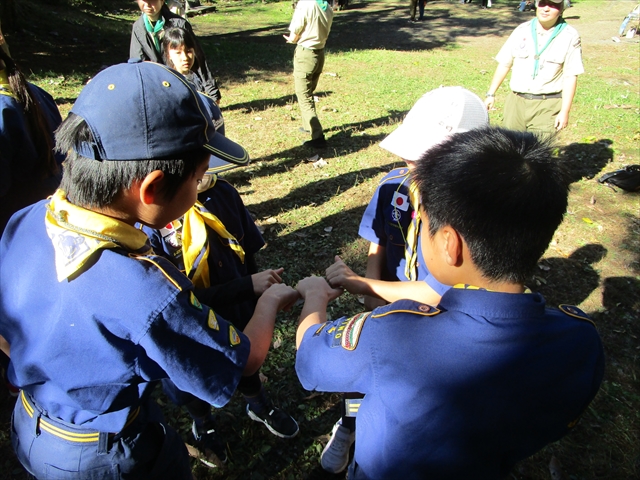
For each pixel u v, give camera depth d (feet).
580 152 19.25
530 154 3.24
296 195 15.70
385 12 63.67
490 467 3.37
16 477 7.44
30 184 7.79
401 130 5.55
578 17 56.70
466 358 3.13
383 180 6.48
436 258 3.51
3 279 3.87
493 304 3.14
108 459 4.27
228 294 5.47
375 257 6.73
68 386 3.70
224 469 7.65
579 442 8.17
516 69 15.60
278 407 8.67
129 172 3.42
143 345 3.53
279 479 7.55
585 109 24.27
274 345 9.94
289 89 27.50
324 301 4.93
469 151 3.30
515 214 3.01
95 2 53.52
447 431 3.23
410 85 28.91
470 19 58.13
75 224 3.51
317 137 19.08
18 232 3.92
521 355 3.10
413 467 3.43
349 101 25.52
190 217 5.64
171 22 13.75
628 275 12.35
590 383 3.27
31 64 29.09
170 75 3.58
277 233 13.71
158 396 8.86
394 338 3.33
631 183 16.19
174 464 4.97
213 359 3.79
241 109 23.71
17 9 35.73
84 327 3.51
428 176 3.42
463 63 35.86
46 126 7.71
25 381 3.85
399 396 3.27
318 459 7.84
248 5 66.90
